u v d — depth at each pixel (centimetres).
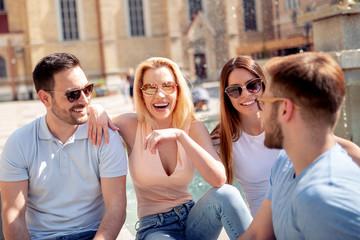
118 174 257
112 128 268
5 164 249
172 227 270
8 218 243
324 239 139
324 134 152
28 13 3362
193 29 3556
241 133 306
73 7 3522
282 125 158
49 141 254
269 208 194
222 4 3344
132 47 3600
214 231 256
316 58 152
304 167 158
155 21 3616
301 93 148
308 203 141
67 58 247
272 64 163
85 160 256
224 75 303
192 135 290
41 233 256
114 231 248
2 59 3328
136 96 286
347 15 469
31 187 256
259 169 298
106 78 3506
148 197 281
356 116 466
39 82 247
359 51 441
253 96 296
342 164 146
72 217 256
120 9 3562
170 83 277
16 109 2214
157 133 251
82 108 251
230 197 242
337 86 147
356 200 137
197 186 490
